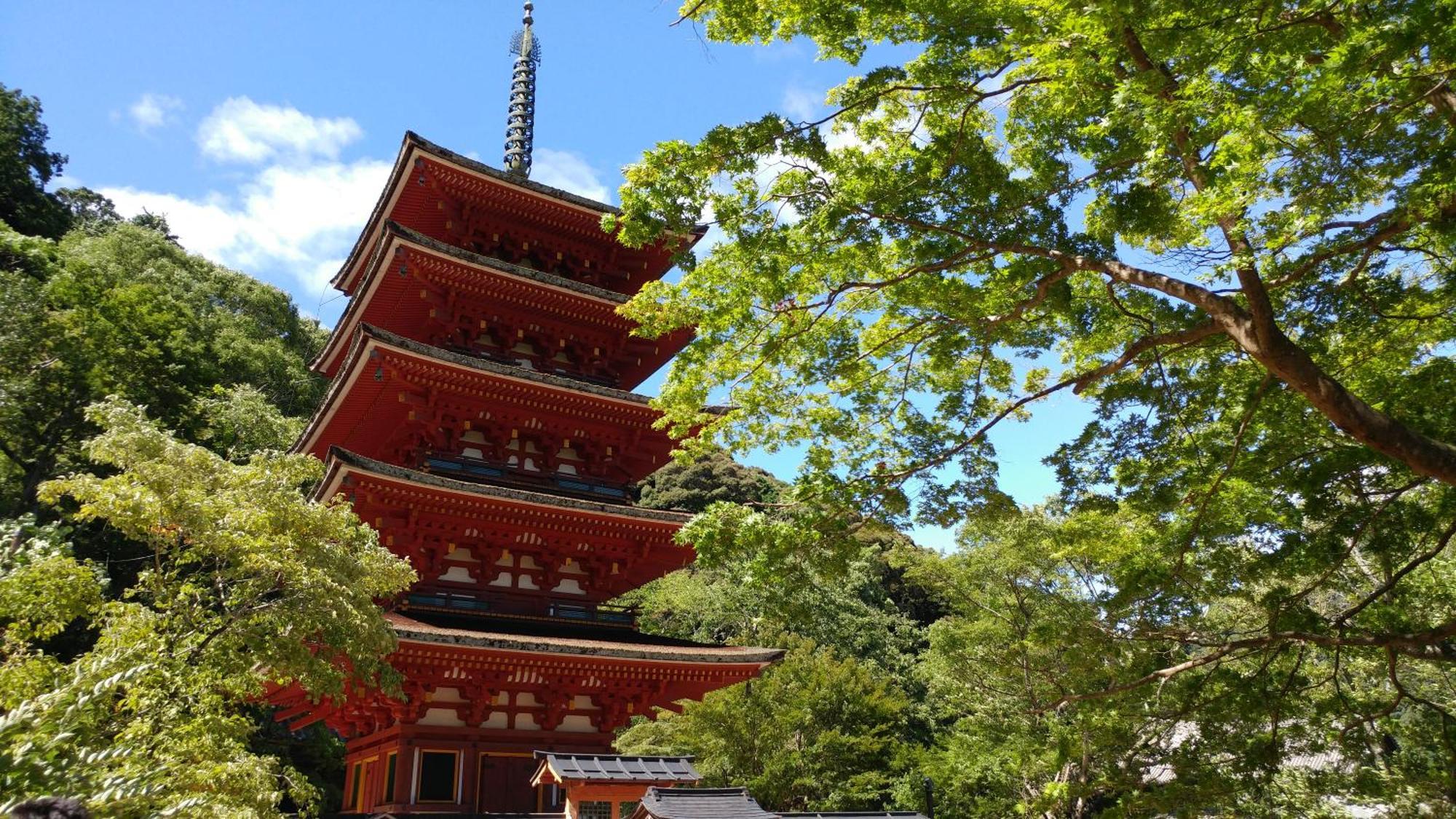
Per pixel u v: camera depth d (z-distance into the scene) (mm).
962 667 36094
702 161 10523
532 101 41344
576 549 22812
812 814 21516
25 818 3967
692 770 19562
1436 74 8406
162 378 40719
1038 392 12414
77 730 9688
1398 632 12055
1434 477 8789
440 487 19906
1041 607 32688
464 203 25922
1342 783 13305
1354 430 8898
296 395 59906
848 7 10609
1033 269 11375
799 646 46781
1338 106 8328
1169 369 13352
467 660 18734
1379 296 11641
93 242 57750
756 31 10906
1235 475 12406
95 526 36938
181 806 7086
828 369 13016
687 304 11938
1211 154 9922
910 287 12055
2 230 43281
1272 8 8703
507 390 22719
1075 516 14336
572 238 27641
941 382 14133
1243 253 8773
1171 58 9875
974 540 33500
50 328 37062
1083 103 10273
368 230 27453
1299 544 12469
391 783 19156
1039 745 30453
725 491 77188
